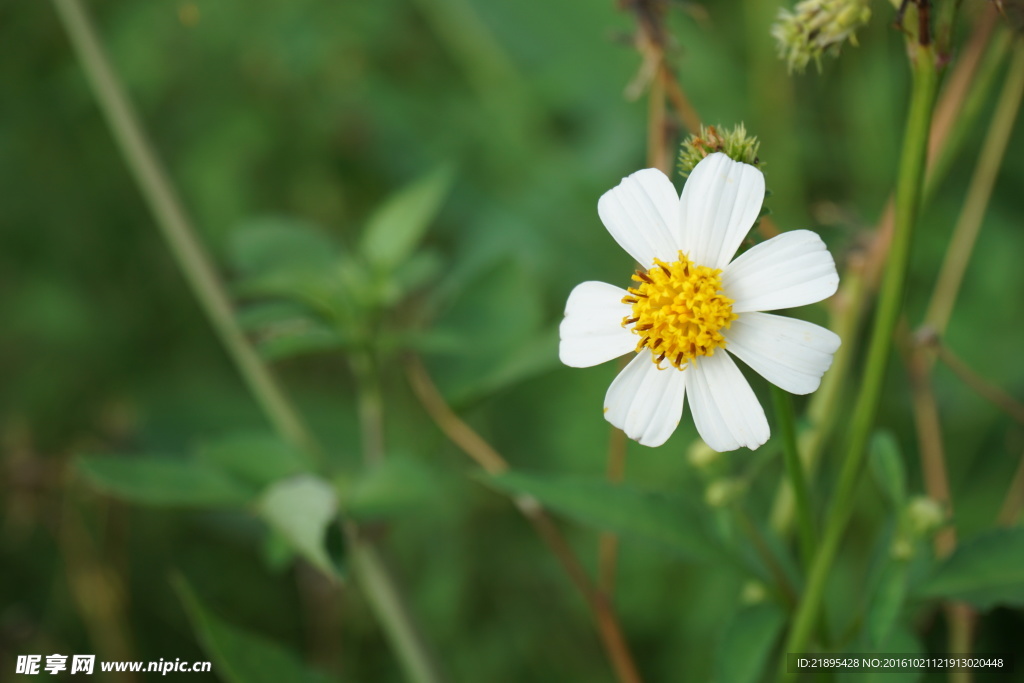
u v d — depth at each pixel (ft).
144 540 1.58
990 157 1.27
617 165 1.77
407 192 1.21
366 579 1.18
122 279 1.78
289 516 1.09
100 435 1.60
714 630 1.44
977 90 1.15
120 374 1.72
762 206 0.97
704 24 1.72
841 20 0.97
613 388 0.97
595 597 1.16
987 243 1.58
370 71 1.82
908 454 1.47
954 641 1.20
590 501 1.04
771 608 1.03
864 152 1.63
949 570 1.01
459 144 1.82
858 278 1.18
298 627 1.57
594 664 1.50
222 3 1.72
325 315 1.17
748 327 0.96
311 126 1.78
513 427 1.63
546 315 1.68
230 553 1.60
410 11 1.86
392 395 1.62
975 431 1.49
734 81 1.70
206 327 1.78
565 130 1.84
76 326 1.72
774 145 1.63
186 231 1.22
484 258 1.68
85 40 1.21
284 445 1.16
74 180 1.78
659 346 0.96
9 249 1.73
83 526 1.48
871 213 1.61
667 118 1.19
